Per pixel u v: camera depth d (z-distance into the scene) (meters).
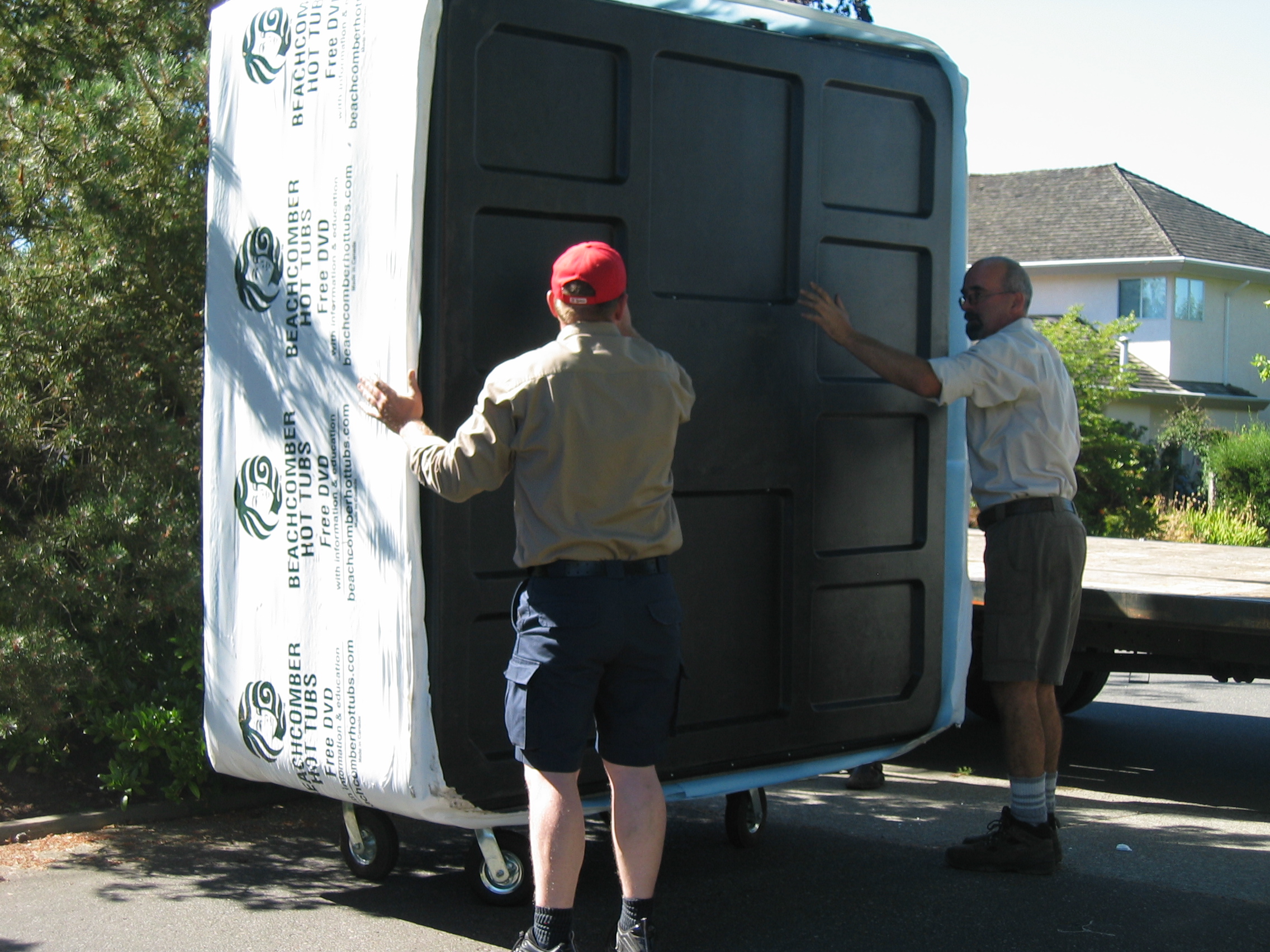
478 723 3.50
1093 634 5.78
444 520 3.40
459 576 3.43
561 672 3.11
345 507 3.53
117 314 5.00
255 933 3.58
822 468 4.21
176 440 4.91
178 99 4.93
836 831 4.82
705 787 3.92
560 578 3.13
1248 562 7.59
